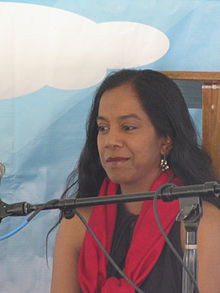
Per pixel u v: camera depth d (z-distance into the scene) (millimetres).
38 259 6012
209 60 5949
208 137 4824
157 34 5953
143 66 5973
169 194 3297
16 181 6027
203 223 4438
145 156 4543
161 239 4449
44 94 6027
